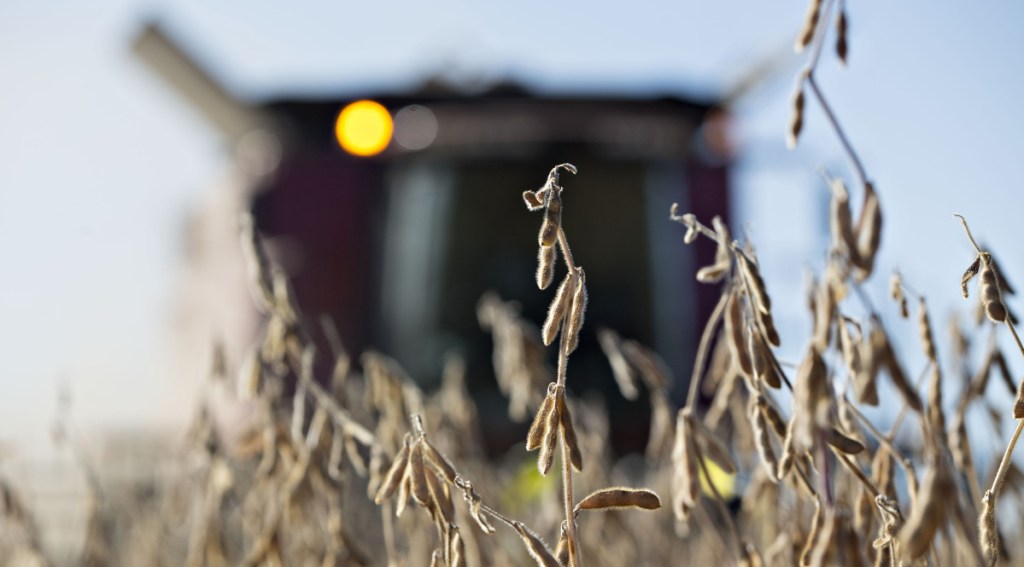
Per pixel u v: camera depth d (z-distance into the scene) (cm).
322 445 226
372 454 221
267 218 917
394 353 901
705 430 201
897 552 177
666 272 899
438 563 178
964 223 169
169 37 892
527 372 301
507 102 927
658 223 913
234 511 311
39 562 267
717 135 925
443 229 920
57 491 328
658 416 261
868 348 200
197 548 259
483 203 927
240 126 956
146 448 403
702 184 923
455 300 906
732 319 189
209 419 258
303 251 910
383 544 325
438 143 924
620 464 460
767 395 192
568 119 926
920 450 239
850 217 201
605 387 844
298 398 226
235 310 838
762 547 255
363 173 928
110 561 330
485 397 866
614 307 890
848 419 203
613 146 921
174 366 860
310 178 924
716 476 287
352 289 904
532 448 163
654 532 345
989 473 226
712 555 325
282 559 235
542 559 162
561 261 910
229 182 957
